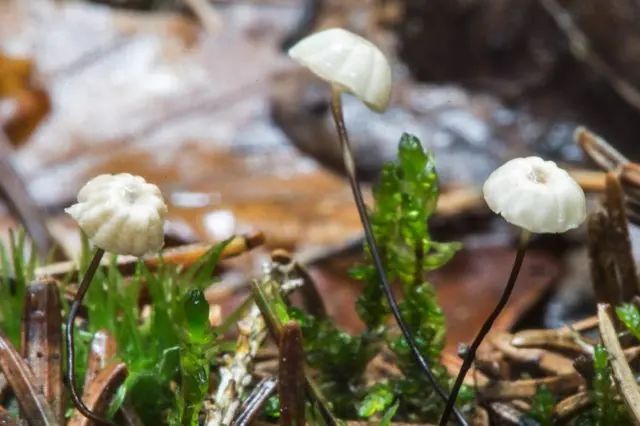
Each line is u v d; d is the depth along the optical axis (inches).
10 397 6.8
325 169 14.3
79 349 6.9
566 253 11.7
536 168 6.2
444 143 14.6
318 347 6.9
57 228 12.1
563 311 11.0
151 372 6.8
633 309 6.7
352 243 11.1
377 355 7.3
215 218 12.8
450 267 11.5
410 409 6.9
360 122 14.6
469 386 7.0
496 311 6.4
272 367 7.1
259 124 15.4
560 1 14.9
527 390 7.0
